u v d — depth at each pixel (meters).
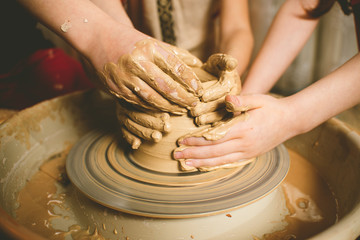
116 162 0.89
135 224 0.74
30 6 0.75
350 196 0.86
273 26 1.17
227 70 0.78
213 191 0.76
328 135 1.07
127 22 0.90
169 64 0.66
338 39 2.57
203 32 1.59
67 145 1.27
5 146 0.98
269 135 0.80
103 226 0.78
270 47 1.14
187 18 1.54
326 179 1.04
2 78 2.03
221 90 0.75
